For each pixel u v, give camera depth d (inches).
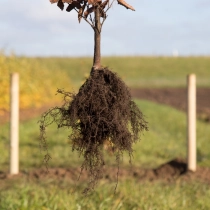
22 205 496.7
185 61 5753.0
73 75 4803.2
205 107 2541.8
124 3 308.2
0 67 1520.7
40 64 2258.9
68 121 315.9
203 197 585.0
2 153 927.7
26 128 1237.7
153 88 4050.2
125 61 5669.3
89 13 308.2
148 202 533.0
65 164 858.8
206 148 1101.7
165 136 1291.8
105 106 307.6
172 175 722.2
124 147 314.7
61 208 496.4
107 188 575.8
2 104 1469.0
